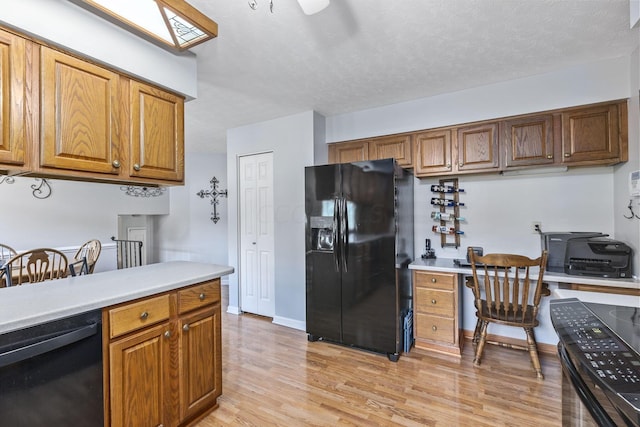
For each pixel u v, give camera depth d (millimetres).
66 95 1428
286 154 3410
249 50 2053
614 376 616
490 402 1938
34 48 1331
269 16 1694
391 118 3102
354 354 2652
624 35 1919
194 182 5656
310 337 2928
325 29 1828
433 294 2666
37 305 1220
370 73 2422
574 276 2197
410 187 3105
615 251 2127
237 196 3828
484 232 2926
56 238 4160
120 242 4883
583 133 2314
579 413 797
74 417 1225
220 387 1899
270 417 1817
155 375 1518
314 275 2896
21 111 1287
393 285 2529
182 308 1666
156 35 1622
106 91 1581
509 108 2566
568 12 1694
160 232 5832
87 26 1478
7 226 3785
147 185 1980
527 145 2500
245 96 2861
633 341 761
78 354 1237
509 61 2250
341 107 3174
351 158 3338
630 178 2156
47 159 1362
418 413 1841
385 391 2076
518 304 2508
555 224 2648
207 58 2150
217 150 5434
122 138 1654
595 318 922
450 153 2822
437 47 2053
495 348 2744
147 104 1779
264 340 2971
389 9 1652
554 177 2654
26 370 1101
